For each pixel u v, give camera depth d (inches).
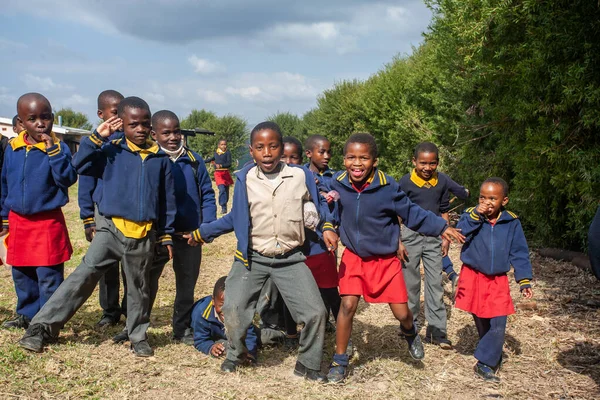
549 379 165.3
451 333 207.9
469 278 176.9
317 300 156.6
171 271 294.5
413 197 205.6
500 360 170.2
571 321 218.5
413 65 738.8
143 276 172.9
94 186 189.9
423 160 199.9
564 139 308.7
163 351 177.8
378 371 168.1
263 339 189.2
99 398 141.9
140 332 173.5
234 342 160.2
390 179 159.9
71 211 577.9
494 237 171.9
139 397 144.3
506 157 397.1
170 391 148.6
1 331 179.0
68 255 190.9
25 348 164.2
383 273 162.2
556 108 303.9
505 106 363.6
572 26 286.4
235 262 163.2
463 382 162.6
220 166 589.9
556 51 300.0
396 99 744.3
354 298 159.5
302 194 157.6
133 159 168.7
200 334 180.1
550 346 192.1
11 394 139.9
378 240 160.4
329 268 181.9
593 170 287.7
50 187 182.7
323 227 158.6
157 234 176.1
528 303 236.5
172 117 189.0
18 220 182.4
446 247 201.2
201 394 147.6
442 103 535.5
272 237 156.1
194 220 190.4
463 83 444.8
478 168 435.2
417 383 161.0
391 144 700.0
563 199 336.5
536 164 326.0
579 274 291.6
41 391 142.9
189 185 189.8
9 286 259.9
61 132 1218.6
